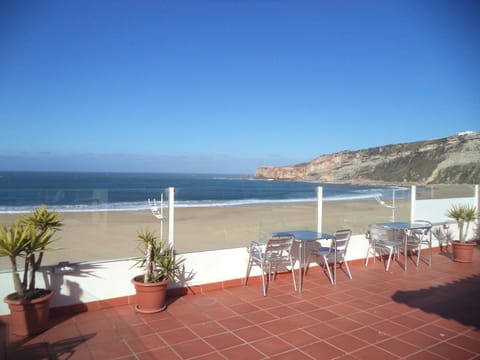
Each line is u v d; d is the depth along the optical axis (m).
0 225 4.06
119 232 4.96
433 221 9.22
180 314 4.60
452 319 4.48
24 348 3.60
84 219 4.71
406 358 3.46
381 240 7.41
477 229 10.23
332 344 3.76
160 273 4.73
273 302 5.11
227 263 5.82
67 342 3.75
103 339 3.83
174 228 5.52
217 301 5.14
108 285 4.80
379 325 4.28
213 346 3.69
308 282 6.19
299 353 3.55
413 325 4.29
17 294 3.98
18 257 4.33
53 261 4.51
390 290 5.74
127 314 4.57
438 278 6.50
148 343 3.75
